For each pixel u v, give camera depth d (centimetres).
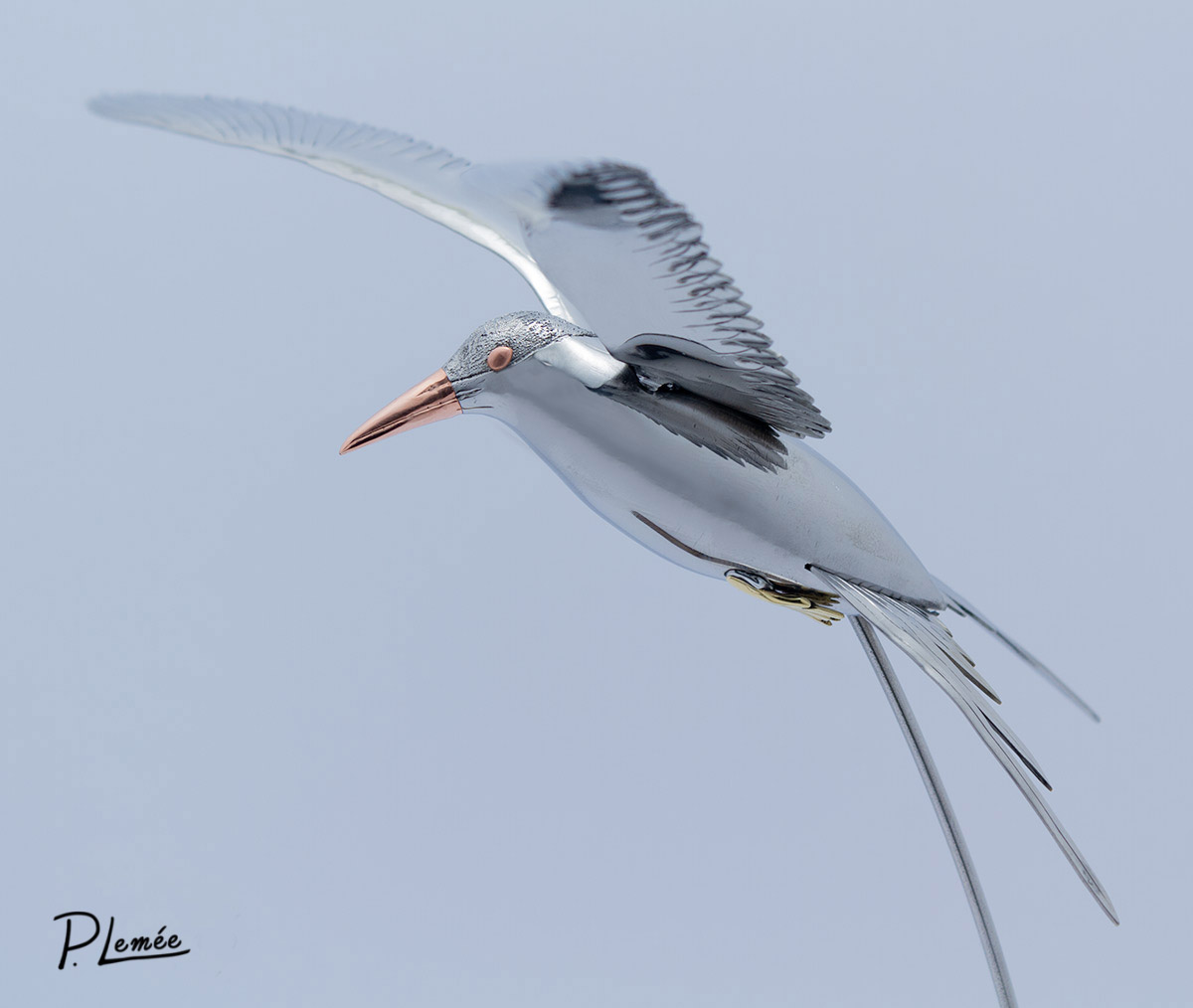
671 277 229
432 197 316
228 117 284
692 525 281
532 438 285
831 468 297
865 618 299
